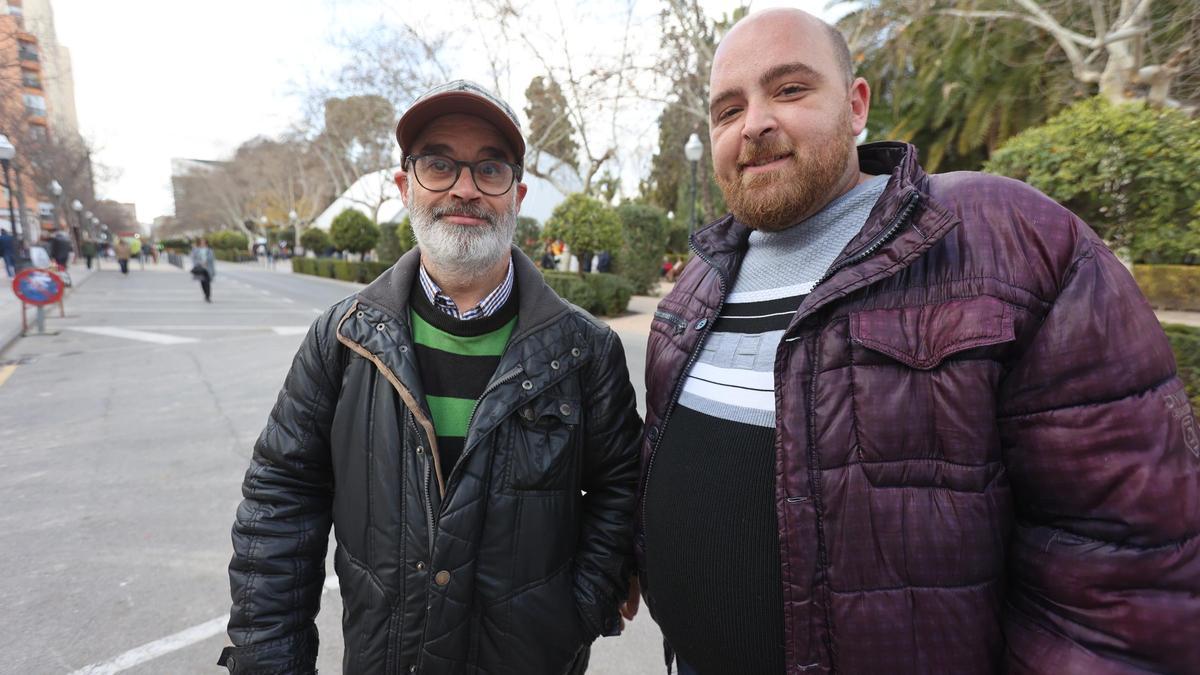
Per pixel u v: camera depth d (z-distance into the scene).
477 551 1.24
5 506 3.41
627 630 2.45
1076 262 0.85
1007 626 0.87
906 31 10.25
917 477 0.89
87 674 2.07
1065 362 0.81
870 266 0.96
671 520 1.20
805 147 1.05
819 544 0.96
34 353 8.16
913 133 12.16
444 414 1.29
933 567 0.87
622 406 1.45
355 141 27.00
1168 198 3.96
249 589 1.28
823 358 0.98
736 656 1.10
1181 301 10.82
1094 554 0.78
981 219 0.92
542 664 1.29
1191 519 0.75
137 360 7.73
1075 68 6.14
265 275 30.45
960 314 0.88
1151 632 0.74
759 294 1.19
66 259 23.03
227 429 4.89
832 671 0.94
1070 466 0.80
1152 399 0.78
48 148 31.27
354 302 1.35
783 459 0.99
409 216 1.37
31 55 20.92
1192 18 5.23
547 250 19.19
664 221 17.17
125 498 3.53
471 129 1.31
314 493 1.39
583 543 1.45
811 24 1.08
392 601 1.22
